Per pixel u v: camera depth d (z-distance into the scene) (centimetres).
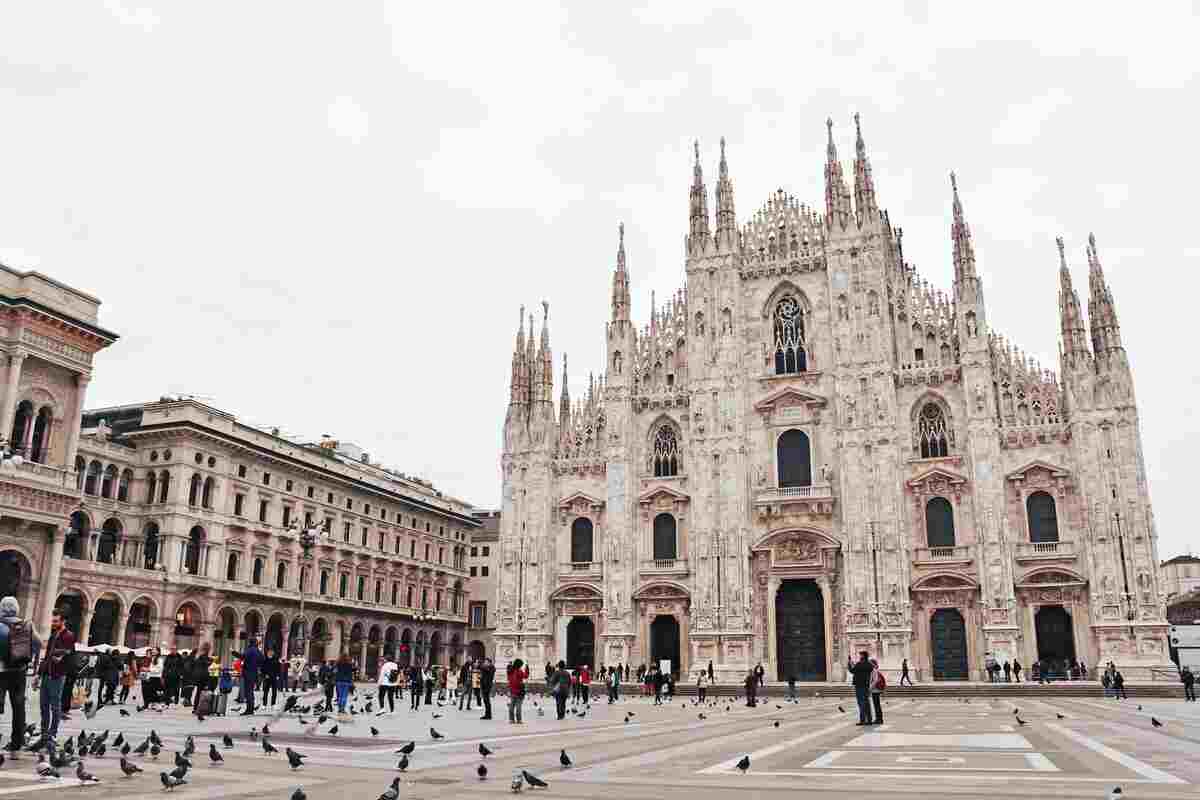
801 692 6656
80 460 8106
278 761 1850
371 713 3706
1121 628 6619
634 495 8156
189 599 8444
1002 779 1616
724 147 8619
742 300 8300
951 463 7350
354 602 10425
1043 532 7031
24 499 6500
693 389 8144
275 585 9450
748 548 7694
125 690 4509
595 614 8094
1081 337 7156
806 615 7569
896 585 7181
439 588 12294
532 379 8750
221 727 2738
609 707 4888
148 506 8506
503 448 8619
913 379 7594
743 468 7838
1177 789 1472
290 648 9544
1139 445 6862
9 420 6556
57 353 6956
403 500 11519
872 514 7375
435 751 2130
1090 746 2320
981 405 7269
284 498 9694
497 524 14250
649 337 8569
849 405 7638
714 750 2223
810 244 8225
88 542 8069
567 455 8525
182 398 8969
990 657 6769
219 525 8794
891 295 7944
